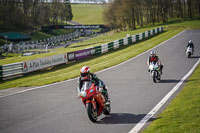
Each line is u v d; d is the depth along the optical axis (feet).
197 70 67.05
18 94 53.62
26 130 30.78
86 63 99.86
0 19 385.29
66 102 43.86
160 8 411.34
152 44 147.74
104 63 95.45
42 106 42.14
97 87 32.35
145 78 62.59
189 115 30.89
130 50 130.52
